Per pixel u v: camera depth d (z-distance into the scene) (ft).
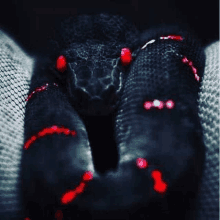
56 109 0.59
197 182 0.53
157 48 0.65
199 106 0.60
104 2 0.96
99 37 0.67
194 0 0.94
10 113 0.63
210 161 0.55
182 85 0.58
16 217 0.53
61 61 0.64
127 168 0.52
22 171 0.55
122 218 0.50
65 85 0.64
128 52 0.66
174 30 0.76
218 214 0.51
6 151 0.58
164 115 0.55
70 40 0.67
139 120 0.56
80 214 0.50
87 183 0.52
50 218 0.51
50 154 0.54
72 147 0.55
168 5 0.97
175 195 0.51
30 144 0.56
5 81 0.67
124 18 0.72
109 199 0.50
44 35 0.83
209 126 0.58
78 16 0.72
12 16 0.95
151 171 0.51
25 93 0.67
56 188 0.51
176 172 0.51
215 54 0.70
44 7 0.96
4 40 0.78
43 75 0.69
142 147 0.53
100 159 0.55
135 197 0.50
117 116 0.59
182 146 0.53
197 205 0.52
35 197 0.52
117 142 0.56
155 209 0.50
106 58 0.63
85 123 0.59
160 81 0.59
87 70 0.61
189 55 0.65
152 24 0.92
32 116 0.60
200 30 0.90
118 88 0.61
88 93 0.58
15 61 0.73
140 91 0.58
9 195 0.54
